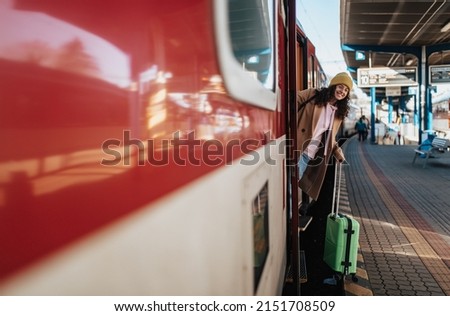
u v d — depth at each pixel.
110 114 0.65
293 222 3.09
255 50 1.64
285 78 3.17
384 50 18.03
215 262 1.07
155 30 0.78
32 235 0.51
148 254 0.71
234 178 1.27
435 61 22.67
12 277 0.49
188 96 0.92
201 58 0.99
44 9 0.55
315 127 3.95
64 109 0.56
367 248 4.80
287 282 3.38
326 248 3.74
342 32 16.48
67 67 0.57
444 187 8.72
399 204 7.15
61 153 0.55
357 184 9.46
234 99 1.26
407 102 30.41
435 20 14.07
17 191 0.50
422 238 5.14
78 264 0.56
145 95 0.74
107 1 0.65
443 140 12.07
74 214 0.56
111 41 0.66
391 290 3.62
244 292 1.38
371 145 22.36
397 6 12.58
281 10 2.97
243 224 1.38
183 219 0.86
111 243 0.62
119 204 0.65
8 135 0.50
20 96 0.51
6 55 0.50
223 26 1.10
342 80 3.79
